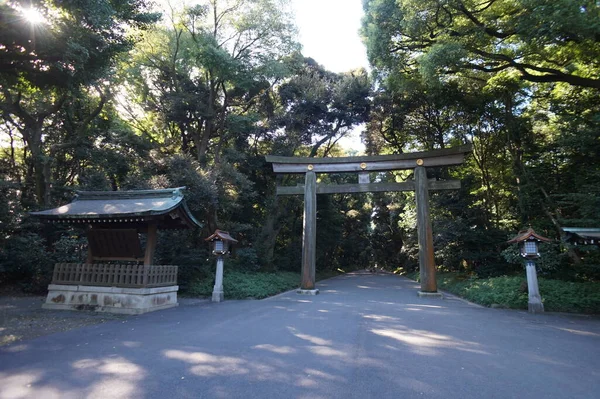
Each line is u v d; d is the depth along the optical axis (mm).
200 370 4711
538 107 18016
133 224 11562
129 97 22406
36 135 18344
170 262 14891
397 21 13867
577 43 10977
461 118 20750
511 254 14383
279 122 23391
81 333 7055
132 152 20531
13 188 15625
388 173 29438
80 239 14938
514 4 11516
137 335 6875
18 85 11938
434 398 3865
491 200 19938
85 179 18312
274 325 7965
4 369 4730
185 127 22000
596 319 9383
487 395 3975
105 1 9430
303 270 16031
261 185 24406
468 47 12820
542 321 8914
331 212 30281
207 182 16141
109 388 4055
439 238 18234
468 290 14016
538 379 4531
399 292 16688
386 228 41125
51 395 3844
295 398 3797
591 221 10828
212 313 9820
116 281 10359
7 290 13648
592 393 4066
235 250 22000
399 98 21906
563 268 14430
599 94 14227
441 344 6324
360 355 5527
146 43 20312
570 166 14992
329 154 30625
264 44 20828
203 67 19219
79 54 9539
